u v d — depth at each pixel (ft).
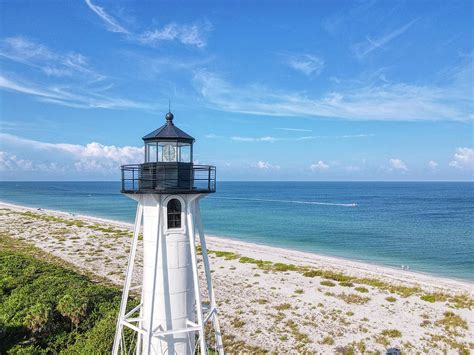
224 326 77.56
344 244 199.82
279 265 130.82
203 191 38.45
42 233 193.16
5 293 73.20
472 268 149.18
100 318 62.08
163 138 38.42
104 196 626.23
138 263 129.29
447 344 70.85
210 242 189.47
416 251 181.88
